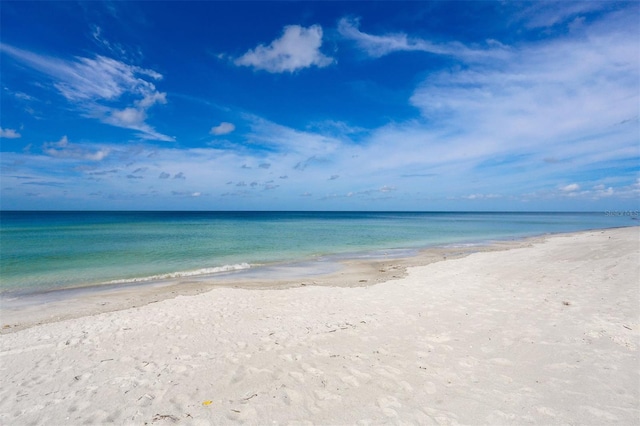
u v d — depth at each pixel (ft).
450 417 12.42
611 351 17.40
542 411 12.60
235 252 71.26
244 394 14.56
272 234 116.98
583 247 58.75
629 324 20.89
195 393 14.79
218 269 52.44
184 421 12.67
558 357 17.03
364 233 124.16
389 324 23.59
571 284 31.96
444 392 14.23
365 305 29.12
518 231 135.44
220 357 18.71
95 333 23.62
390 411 12.93
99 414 13.41
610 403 12.98
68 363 18.67
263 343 20.76
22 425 12.91
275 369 16.90
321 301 31.27
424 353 18.35
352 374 16.10
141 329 24.29
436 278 40.01
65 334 23.61
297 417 12.75
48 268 53.26
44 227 145.28
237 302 31.63
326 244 86.74
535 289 31.32
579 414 12.35
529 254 56.44
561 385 14.42
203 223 197.98
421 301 29.37
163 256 65.51
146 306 31.04
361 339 20.86
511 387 14.44
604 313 23.18
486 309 25.91
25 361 19.13
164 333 23.29
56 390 15.57
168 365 17.87
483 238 103.14
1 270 51.83
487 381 15.05
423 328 22.45
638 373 15.15
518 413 12.53
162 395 14.69
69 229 133.18
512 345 18.83
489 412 12.66
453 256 65.00
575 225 184.85
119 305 33.88
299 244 86.53
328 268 53.72
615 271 35.32
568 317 22.84
